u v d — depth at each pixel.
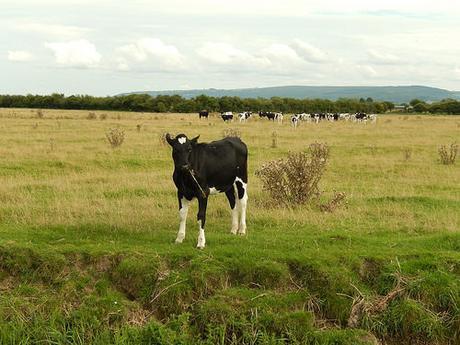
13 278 8.90
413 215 13.12
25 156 22.47
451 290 8.66
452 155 24.23
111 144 27.11
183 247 9.66
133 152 25.08
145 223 11.48
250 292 8.54
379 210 13.48
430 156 26.31
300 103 106.31
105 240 10.19
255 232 11.30
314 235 10.89
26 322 8.12
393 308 8.55
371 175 20.45
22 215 11.98
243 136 35.12
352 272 9.01
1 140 28.58
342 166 22.39
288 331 8.10
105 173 19.34
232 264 8.98
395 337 8.47
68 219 11.56
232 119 58.78
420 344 8.38
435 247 10.18
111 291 8.68
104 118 56.25
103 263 9.06
